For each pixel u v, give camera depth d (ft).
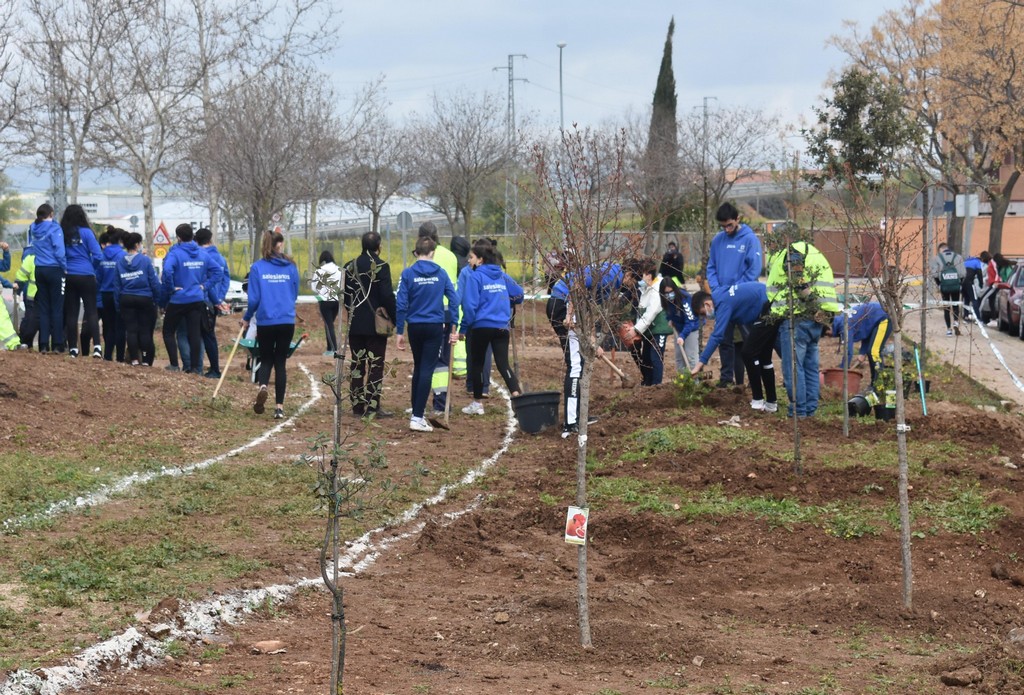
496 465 38.50
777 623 23.25
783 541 28.76
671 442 37.65
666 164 142.31
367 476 16.85
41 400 42.45
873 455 35.96
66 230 53.83
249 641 20.53
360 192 140.56
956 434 38.96
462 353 54.70
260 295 46.37
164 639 19.88
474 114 134.21
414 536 29.43
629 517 30.17
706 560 27.73
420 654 20.33
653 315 49.55
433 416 48.11
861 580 26.13
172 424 43.52
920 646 21.80
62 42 88.84
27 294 56.18
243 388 54.75
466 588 25.54
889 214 31.86
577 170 31.35
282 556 25.99
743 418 41.93
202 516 29.78
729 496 32.58
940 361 68.95
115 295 58.18
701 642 20.79
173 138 108.47
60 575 22.91
